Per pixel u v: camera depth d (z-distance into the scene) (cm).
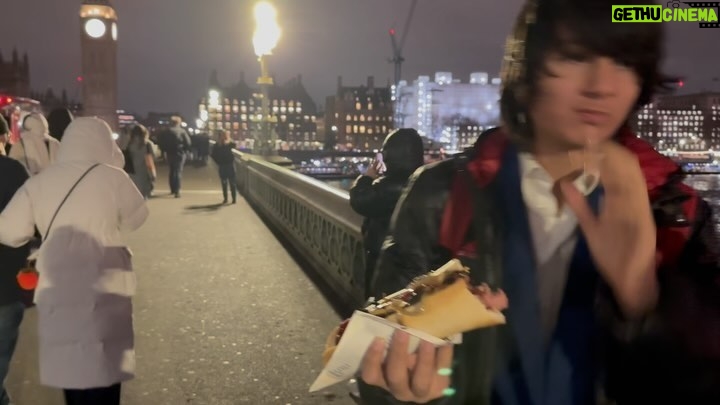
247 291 720
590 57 110
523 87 117
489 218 122
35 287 332
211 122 12762
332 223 728
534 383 120
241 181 2000
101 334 331
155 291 721
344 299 665
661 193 118
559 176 120
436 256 126
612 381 121
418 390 109
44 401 437
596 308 121
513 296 120
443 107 10694
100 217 337
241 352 523
